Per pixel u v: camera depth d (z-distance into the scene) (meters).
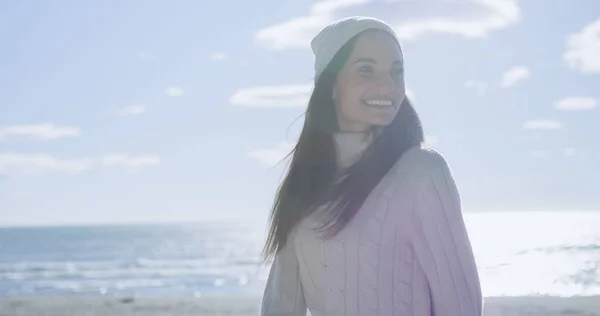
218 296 21.20
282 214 2.92
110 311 17.50
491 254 34.59
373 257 2.68
